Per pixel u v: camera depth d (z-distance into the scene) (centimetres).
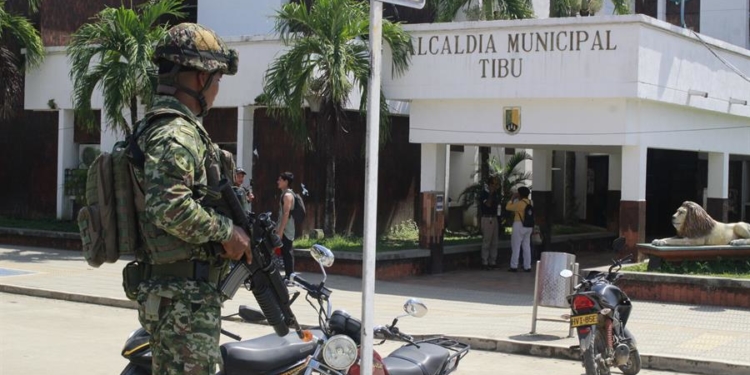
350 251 1755
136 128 391
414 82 1748
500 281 1738
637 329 1168
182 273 385
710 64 1809
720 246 1453
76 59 1900
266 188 2023
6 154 2488
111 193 391
